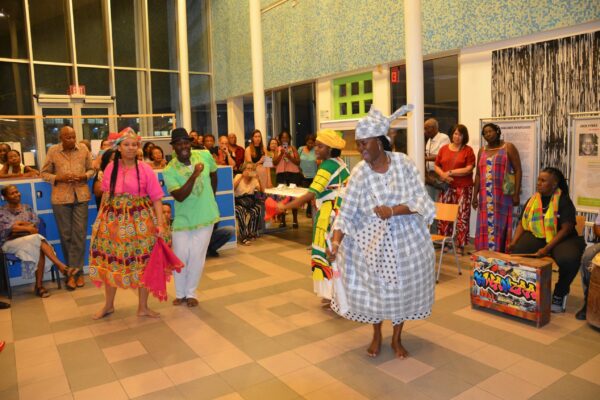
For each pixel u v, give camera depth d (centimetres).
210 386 293
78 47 1105
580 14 495
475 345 337
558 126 528
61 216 522
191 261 431
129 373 313
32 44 1048
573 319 381
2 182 520
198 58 1285
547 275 367
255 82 880
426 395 273
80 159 530
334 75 874
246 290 481
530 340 343
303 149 827
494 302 390
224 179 660
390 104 766
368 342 349
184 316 414
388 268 292
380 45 754
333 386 287
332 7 840
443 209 508
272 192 687
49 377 311
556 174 415
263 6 1033
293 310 420
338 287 326
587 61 498
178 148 404
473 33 602
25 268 476
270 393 282
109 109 1149
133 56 1192
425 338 351
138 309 419
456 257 505
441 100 672
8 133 891
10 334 387
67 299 475
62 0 1076
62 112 1084
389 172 292
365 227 300
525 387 279
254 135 779
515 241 445
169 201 621
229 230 623
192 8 1258
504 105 584
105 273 393
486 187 541
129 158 387
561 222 407
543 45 535
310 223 839
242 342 356
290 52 970
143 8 1180
